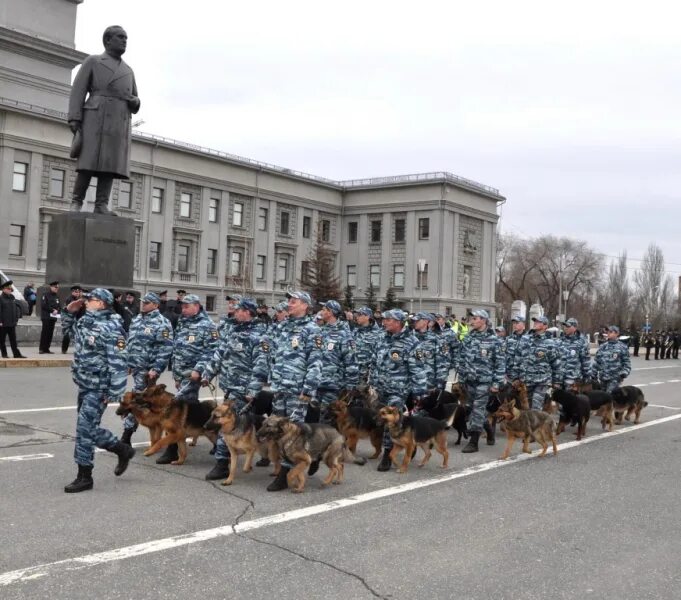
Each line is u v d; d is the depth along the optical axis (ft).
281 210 212.02
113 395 23.34
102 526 19.83
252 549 18.49
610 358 46.91
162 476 26.21
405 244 217.15
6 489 23.24
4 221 148.87
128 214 172.65
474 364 34.81
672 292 338.75
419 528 21.02
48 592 15.24
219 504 22.77
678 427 44.34
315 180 218.59
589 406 39.63
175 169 182.60
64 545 18.16
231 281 195.93
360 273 225.35
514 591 16.38
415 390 30.37
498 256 276.00
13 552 17.53
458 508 23.52
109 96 73.00
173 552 18.01
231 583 16.15
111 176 74.79
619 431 42.42
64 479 24.80
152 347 30.45
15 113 149.89
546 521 22.27
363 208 224.94
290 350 26.40
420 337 34.30
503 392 36.94
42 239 155.22
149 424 27.53
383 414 28.37
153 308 30.94
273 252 208.03
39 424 34.63
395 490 25.73
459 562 18.16
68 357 63.67
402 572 17.29
